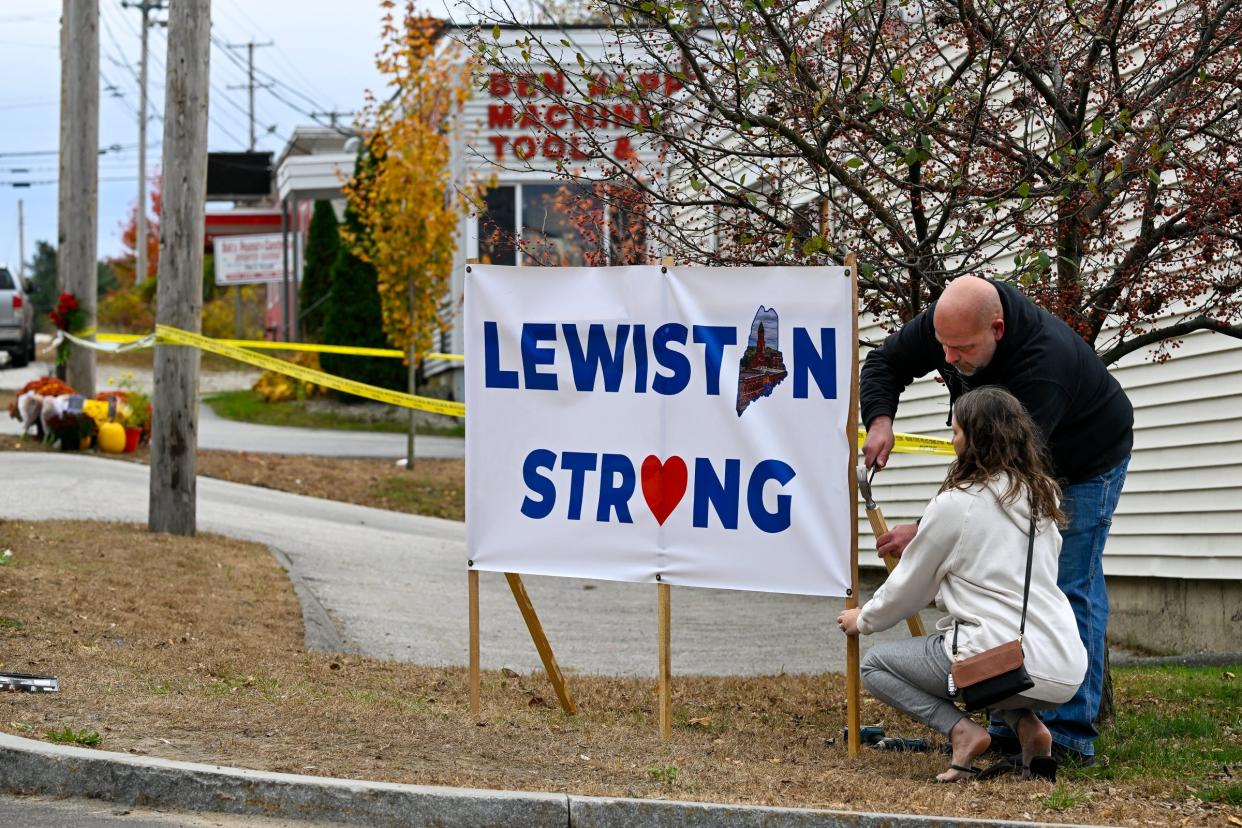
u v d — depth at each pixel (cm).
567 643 1067
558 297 693
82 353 2077
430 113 2192
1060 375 604
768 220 771
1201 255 744
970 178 766
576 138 840
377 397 1380
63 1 2167
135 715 626
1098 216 757
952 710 598
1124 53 802
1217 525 1046
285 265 3819
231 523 1452
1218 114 754
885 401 661
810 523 649
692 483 668
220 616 959
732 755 638
